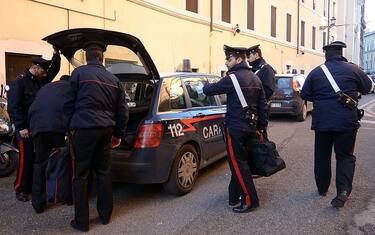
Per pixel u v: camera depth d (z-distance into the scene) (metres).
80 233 4.39
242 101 4.85
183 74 6.11
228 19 19.59
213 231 4.41
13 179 6.40
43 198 4.96
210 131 6.23
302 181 6.27
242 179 4.94
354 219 4.74
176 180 5.44
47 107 4.79
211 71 17.97
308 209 5.06
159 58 14.49
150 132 5.11
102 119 4.36
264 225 4.57
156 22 14.23
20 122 5.21
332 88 5.08
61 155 4.64
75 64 5.93
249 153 5.04
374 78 44.19
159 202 5.35
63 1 10.41
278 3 25.83
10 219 4.79
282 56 26.83
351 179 5.16
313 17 33.88
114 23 12.21
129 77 5.88
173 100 5.63
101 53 4.61
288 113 13.49
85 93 4.33
